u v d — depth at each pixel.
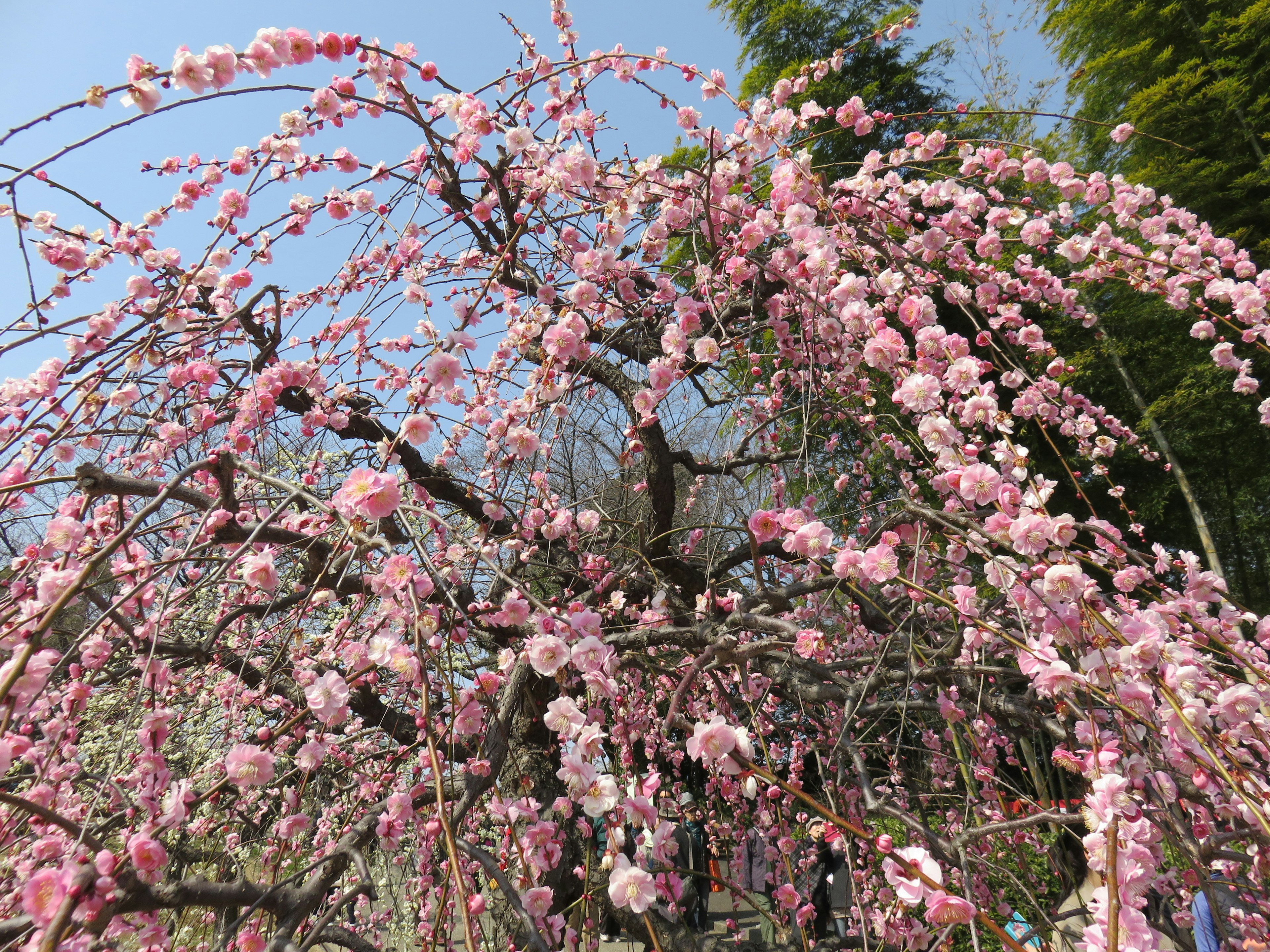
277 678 2.66
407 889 2.72
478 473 3.27
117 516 1.99
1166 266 3.12
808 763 3.66
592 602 2.77
